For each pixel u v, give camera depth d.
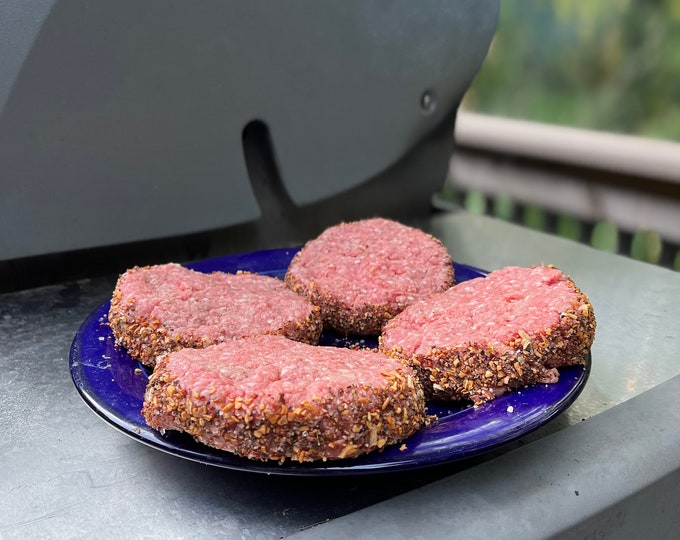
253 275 0.53
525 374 0.42
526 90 1.63
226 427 0.36
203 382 0.37
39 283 0.59
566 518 0.37
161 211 0.59
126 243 0.60
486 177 1.01
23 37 0.50
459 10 0.66
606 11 1.50
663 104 1.52
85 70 0.52
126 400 0.41
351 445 0.36
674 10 1.44
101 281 0.60
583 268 0.65
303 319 0.47
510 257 0.67
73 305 0.56
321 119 0.63
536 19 1.57
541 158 0.91
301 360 0.39
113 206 0.57
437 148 0.75
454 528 0.36
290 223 0.68
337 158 0.66
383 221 0.59
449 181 1.08
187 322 0.45
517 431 0.38
